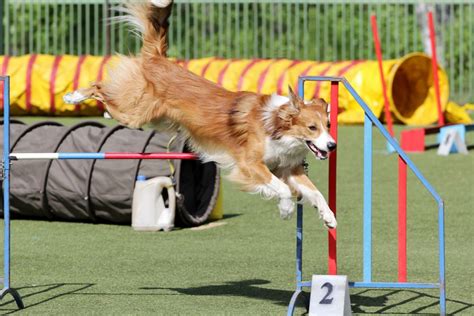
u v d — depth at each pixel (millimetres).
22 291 9906
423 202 15617
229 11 34219
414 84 28031
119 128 13953
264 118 9281
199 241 12766
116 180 13602
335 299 8492
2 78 9242
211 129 9633
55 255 11781
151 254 11883
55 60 29641
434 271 10961
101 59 29516
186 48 33969
